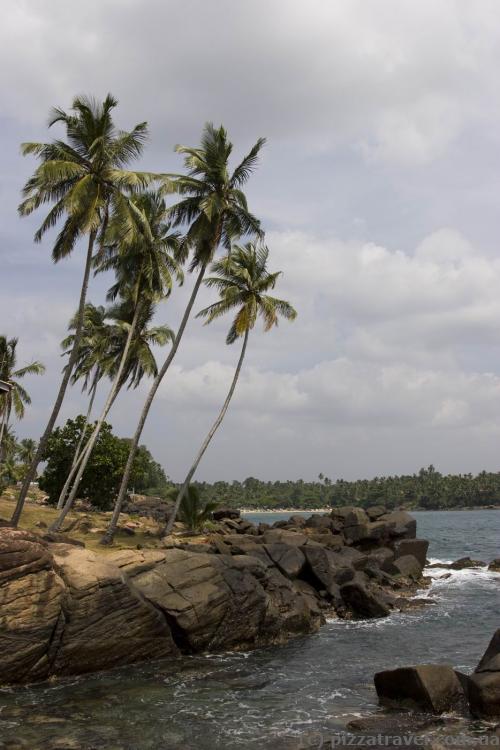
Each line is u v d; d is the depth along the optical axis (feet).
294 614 70.13
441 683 41.24
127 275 106.63
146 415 102.47
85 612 54.08
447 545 206.90
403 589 98.63
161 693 47.09
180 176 104.27
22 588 51.16
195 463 115.85
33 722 39.91
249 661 57.98
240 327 118.93
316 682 49.90
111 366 136.46
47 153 86.07
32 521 119.24
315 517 143.84
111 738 36.96
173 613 59.72
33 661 50.29
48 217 87.92
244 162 108.47
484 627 70.90
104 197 88.33
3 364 164.55
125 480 98.68
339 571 91.66
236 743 36.17
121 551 65.67
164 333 132.05
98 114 87.45
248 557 76.07
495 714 38.45
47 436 84.48
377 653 60.03
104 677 52.29
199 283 108.06
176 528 130.21
